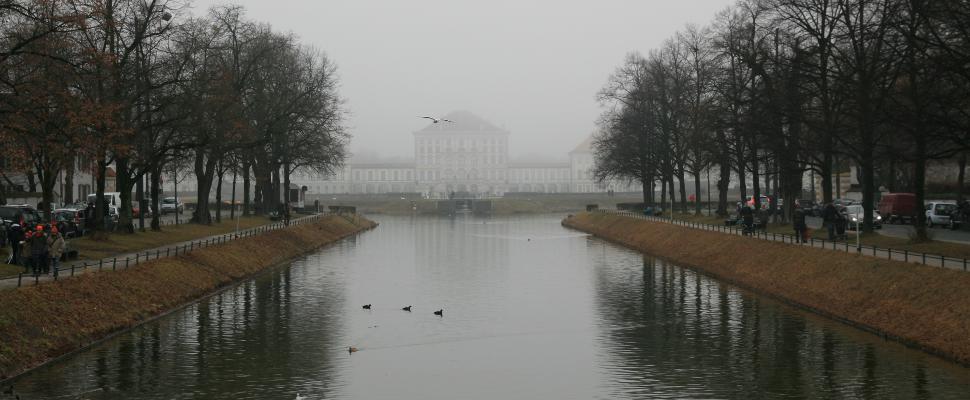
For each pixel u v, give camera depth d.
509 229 132.25
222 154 76.19
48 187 56.56
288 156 98.44
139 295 43.72
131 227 63.81
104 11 45.78
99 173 56.78
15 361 31.34
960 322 34.38
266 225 93.06
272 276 62.97
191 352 36.16
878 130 64.81
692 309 47.59
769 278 53.62
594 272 66.69
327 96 97.50
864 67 56.12
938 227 74.88
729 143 81.44
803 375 32.34
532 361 35.91
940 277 38.31
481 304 50.59
